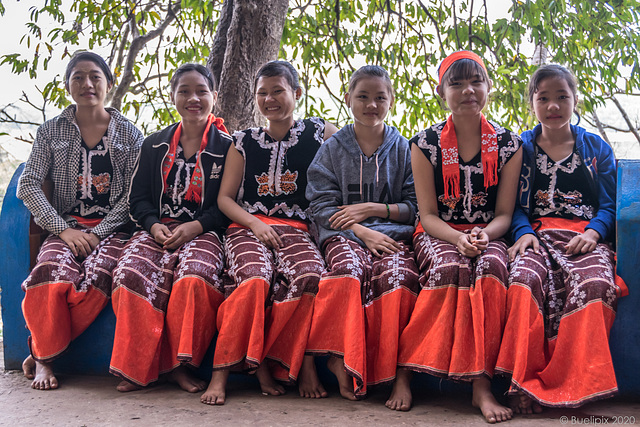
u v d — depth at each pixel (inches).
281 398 94.0
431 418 83.0
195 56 213.2
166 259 103.6
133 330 96.8
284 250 104.1
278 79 113.0
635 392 89.8
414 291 94.4
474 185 104.3
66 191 118.1
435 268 91.0
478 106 102.0
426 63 220.1
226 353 93.2
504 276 89.0
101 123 121.6
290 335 96.3
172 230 112.1
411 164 107.0
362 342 90.9
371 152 114.0
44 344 100.7
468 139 105.0
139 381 96.0
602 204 102.1
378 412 86.1
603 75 205.0
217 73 168.4
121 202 119.4
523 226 102.0
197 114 116.0
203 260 100.3
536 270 90.2
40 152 116.3
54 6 204.4
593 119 243.6
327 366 98.6
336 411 86.5
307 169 114.4
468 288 88.9
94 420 82.1
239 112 158.7
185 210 115.4
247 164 115.0
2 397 94.1
